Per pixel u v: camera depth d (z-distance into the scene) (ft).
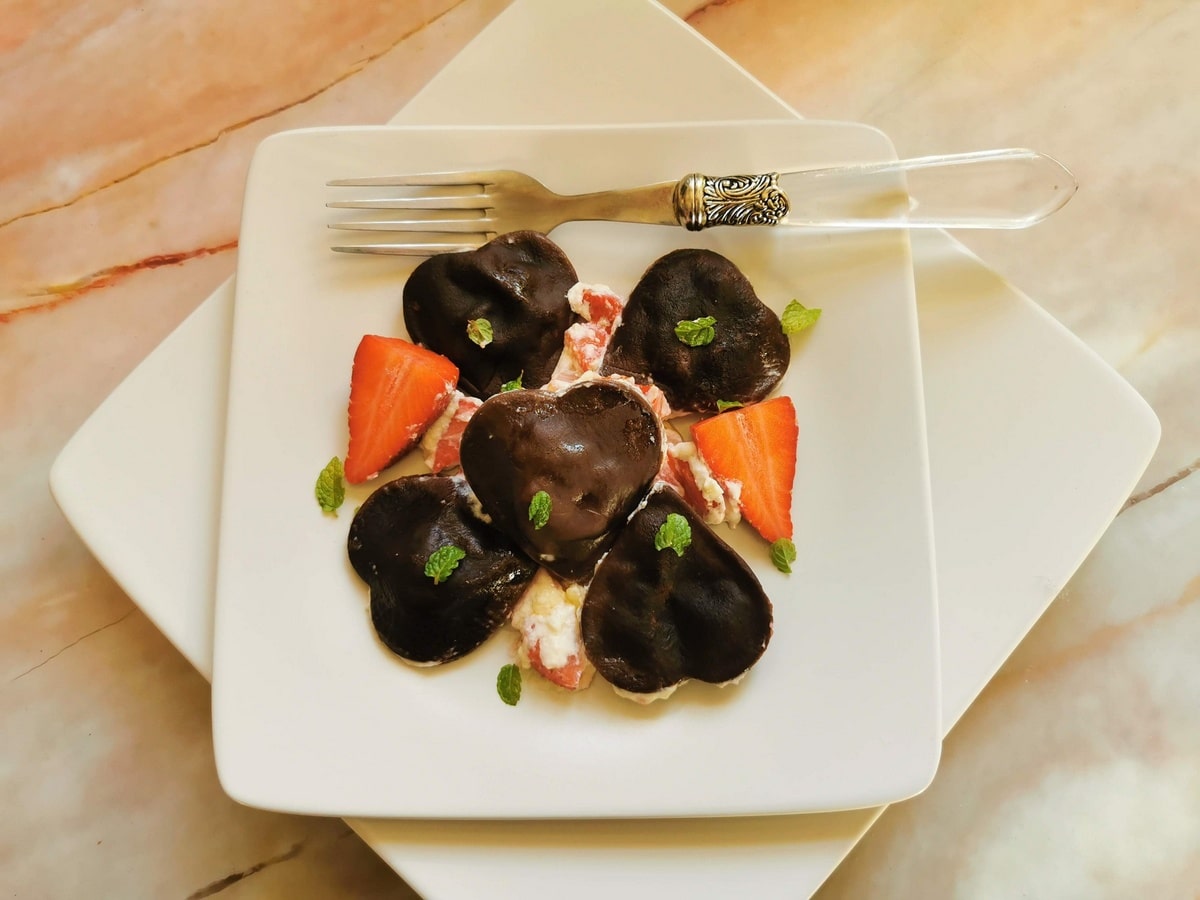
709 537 0.97
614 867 1.00
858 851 1.17
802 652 0.99
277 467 1.01
